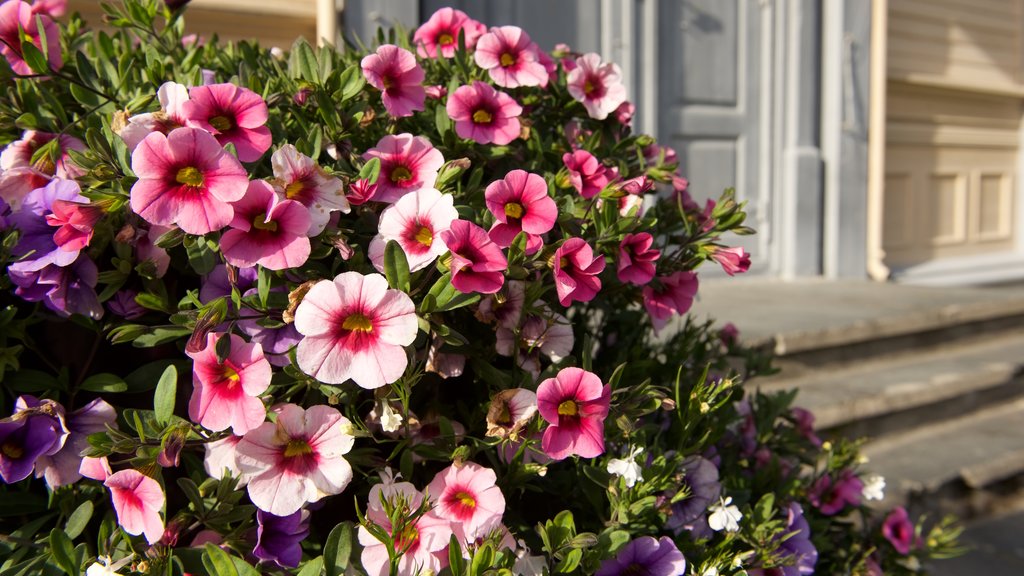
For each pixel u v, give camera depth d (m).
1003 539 0.76
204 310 0.34
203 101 0.36
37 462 0.36
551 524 0.36
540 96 0.45
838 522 0.52
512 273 0.36
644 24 1.20
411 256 0.36
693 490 0.41
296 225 0.35
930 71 1.55
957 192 1.64
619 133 0.46
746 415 0.49
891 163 1.51
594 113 0.44
